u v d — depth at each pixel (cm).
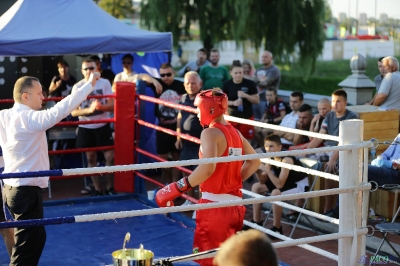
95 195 706
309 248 416
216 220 366
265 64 955
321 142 636
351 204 394
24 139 391
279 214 571
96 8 787
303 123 703
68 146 821
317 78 1930
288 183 586
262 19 1228
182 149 659
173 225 583
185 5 1259
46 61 934
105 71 901
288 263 511
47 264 477
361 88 888
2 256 488
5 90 895
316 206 602
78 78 971
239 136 378
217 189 369
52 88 830
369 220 585
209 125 375
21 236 399
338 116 625
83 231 562
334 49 2397
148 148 834
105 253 504
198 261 376
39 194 401
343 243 398
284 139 740
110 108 686
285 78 1917
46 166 407
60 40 702
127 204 666
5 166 402
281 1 1194
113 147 680
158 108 723
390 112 658
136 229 571
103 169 322
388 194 586
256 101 761
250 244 165
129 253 279
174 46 1264
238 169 374
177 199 703
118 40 732
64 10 763
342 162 393
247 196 696
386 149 613
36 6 755
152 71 909
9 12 769
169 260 313
